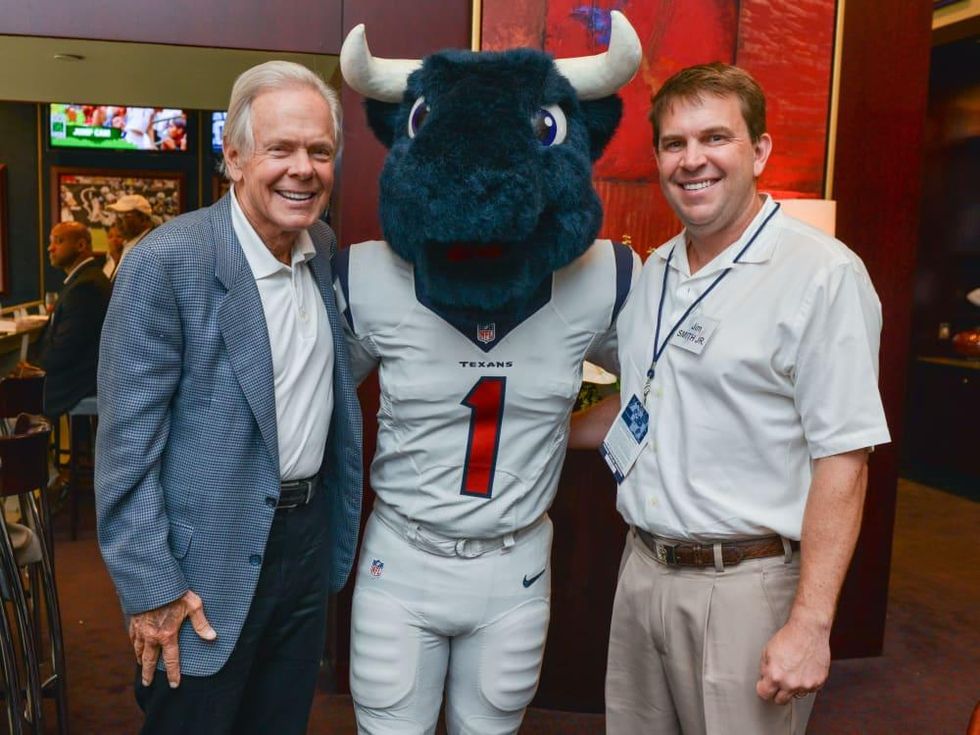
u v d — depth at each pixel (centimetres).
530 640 172
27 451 215
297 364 159
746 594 153
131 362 147
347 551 175
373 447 279
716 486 154
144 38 254
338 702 283
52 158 714
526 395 164
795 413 152
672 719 169
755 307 151
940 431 584
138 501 149
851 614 324
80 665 299
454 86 148
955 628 357
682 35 281
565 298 166
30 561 234
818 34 289
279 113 148
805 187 296
